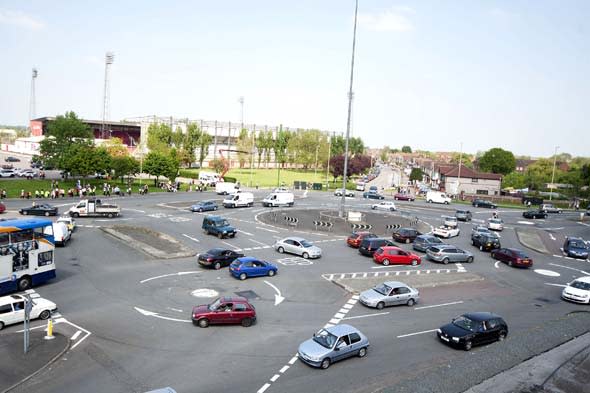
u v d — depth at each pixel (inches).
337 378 817.5
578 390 812.6
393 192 4953.3
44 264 1282.0
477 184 5167.3
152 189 3750.0
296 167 7598.4
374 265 1700.3
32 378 778.8
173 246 1808.6
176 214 2605.8
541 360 930.7
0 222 1234.6
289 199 3260.3
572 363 924.0
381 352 946.7
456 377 830.5
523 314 1251.8
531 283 1601.9
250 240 2018.9
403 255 1736.0
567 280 1678.2
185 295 1251.2
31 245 1245.7
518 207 4109.3
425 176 7741.1
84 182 3538.4
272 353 917.2
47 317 1051.9
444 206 3828.7
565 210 4200.3
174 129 6540.4
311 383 794.2
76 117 3924.7
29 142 6328.7
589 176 4822.8
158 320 1067.9
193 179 4724.4
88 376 794.2
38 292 1224.8
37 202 2748.5
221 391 757.3
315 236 2188.7
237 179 5359.3
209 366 850.1
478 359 920.9
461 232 2573.8
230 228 2052.2
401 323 1127.0
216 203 3122.5
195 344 946.1
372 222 2689.5
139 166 3902.6
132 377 796.6
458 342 968.9
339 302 1263.5
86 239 1872.5
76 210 2375.7
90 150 3410.4
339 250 1924.2
